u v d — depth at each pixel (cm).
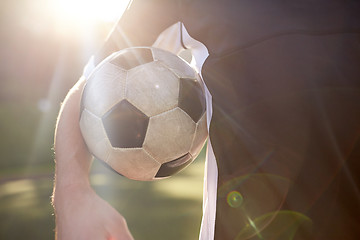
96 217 60
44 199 402
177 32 73
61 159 68
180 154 72
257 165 60
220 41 63
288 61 60
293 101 59
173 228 288
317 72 60
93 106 69
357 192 59
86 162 70
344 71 59
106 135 69
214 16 64
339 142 59
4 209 362
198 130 73
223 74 62
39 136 742
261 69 60
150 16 70
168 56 73
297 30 61
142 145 70
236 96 61
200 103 73
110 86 69
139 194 396
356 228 59
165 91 70
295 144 59
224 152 61
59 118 74
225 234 60
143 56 71
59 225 61
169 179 464
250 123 60
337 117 59
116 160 71
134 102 69
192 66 82
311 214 59
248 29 62
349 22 61
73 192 64
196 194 392
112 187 428
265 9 62
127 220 309
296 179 59
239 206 60
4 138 697
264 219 60
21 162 627
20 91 1489
